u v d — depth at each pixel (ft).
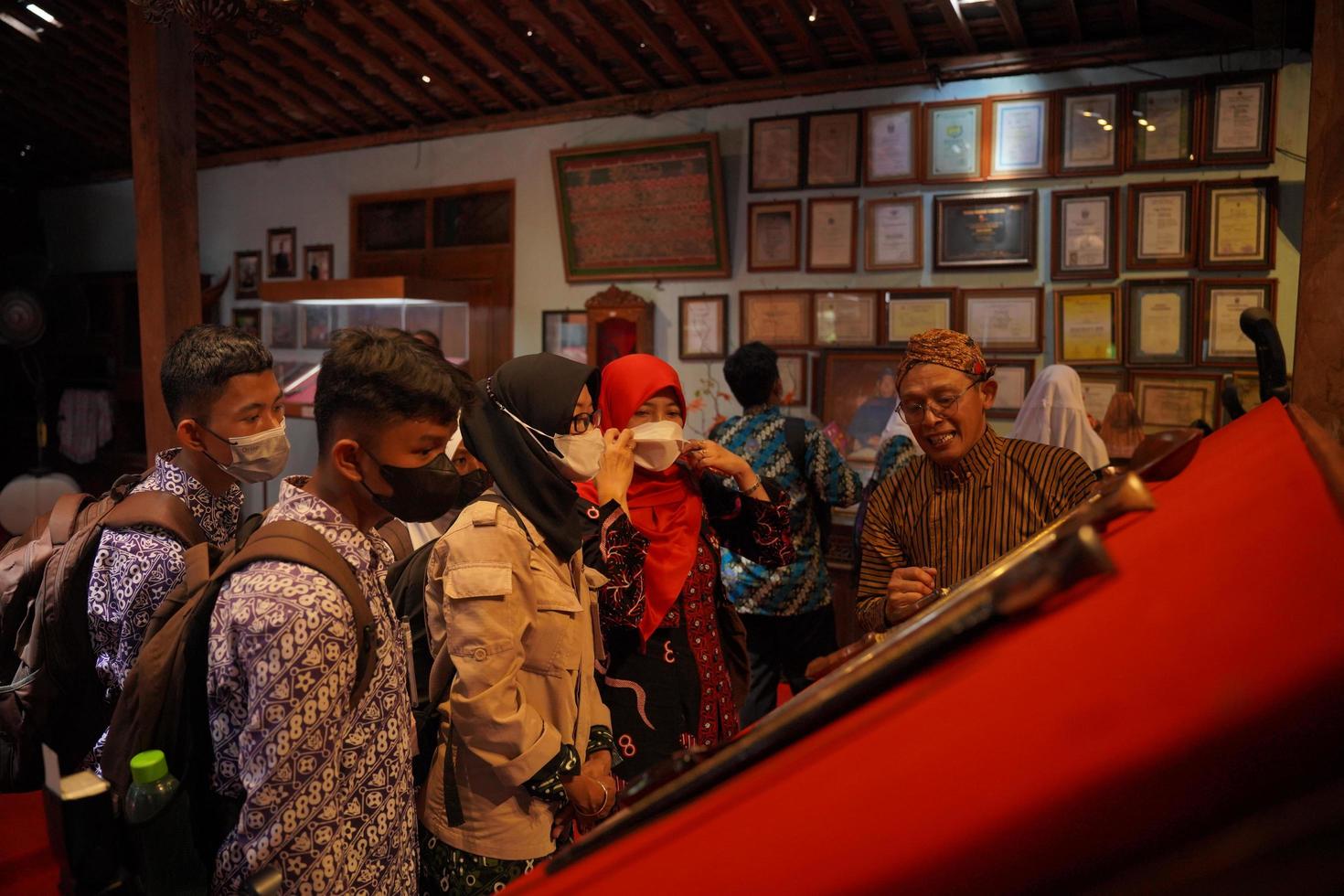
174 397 5.68
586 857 1.36
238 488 6.25
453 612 4.78
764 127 17.02
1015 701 0.82
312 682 3.47
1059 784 0.64
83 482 26.18
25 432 27.91
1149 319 14.60
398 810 3.97
